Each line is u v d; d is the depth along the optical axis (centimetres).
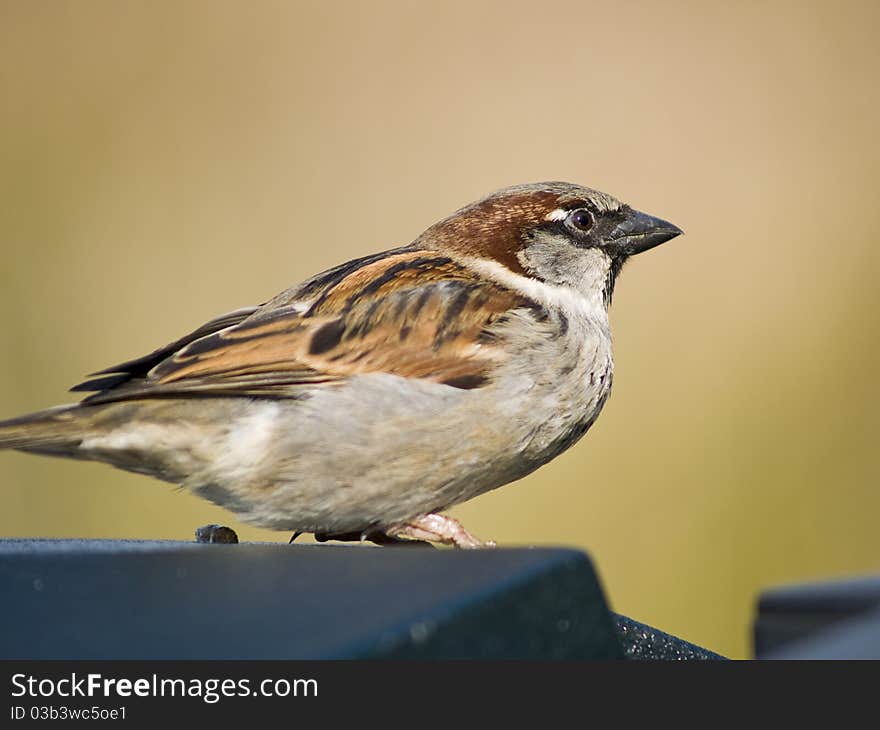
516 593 501
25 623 510
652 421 1764
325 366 935
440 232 1092
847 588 548
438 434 938
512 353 962
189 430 923
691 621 1652
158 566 617
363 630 467
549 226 1080
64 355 1777
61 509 1614
